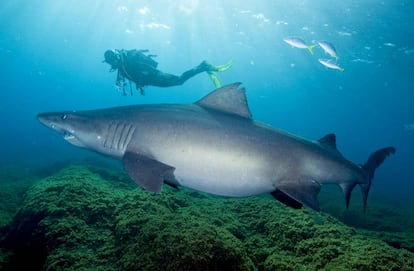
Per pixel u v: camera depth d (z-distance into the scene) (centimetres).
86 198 591
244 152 416
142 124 430
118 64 761
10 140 5106
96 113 465
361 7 2442
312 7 2656
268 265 423
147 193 608
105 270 393
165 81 762
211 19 3722
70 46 7375
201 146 409
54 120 471
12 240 602
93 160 1864
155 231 415
